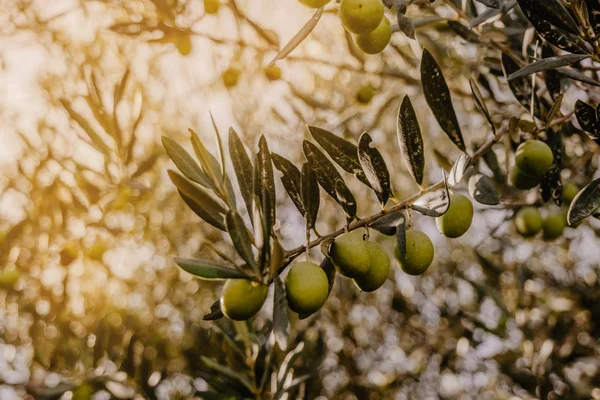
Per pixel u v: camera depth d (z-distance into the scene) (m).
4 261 3.46
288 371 2.46
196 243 4.83
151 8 2.96
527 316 3.49
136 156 3.63
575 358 3.36
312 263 1.32
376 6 1.54
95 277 3.96
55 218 3.31
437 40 3.30
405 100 1.41
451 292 4.20
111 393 3.10
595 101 2.51
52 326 3.77
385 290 4.61
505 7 2.12
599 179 1.47
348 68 3.63
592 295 3.55
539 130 1.94
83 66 3.58
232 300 1.20
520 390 3.58
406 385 4.34
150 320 4.39
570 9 1.49
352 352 4.45
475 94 1.75
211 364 2.44
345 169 1.53
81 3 3.47
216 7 3.08
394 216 1.41
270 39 3.28
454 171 1.42
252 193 1.38
